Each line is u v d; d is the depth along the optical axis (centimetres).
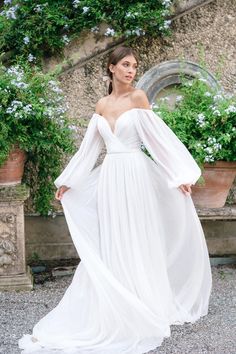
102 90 516
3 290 458
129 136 363
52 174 495
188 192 365
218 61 525
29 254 526
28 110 430
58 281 488
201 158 461
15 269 464
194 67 520
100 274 344
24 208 521
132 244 354
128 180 359
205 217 488
